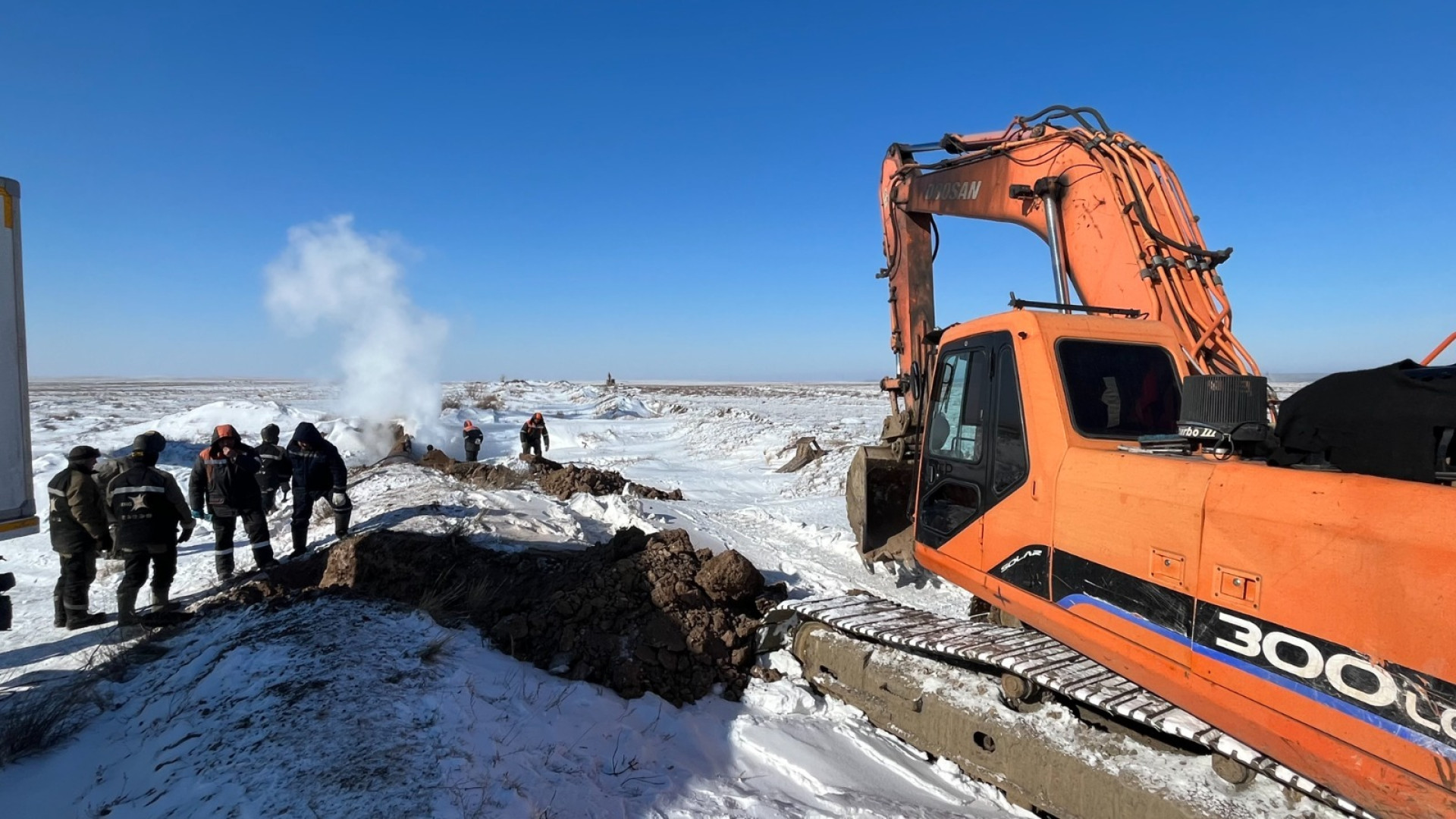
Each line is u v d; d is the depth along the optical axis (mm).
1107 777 3523
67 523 6855
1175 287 4648
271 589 6242
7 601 4793
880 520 7129
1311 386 2965
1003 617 5258
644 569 6020
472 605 6176
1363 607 2314
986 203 6434
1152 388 4105
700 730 4637
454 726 3873
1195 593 2879
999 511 4277
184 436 21281
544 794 3473
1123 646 3254
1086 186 5324
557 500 11648
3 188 4359
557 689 4738
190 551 9953
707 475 18297
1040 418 3986
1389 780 2258
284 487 11875
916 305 7523
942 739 4391
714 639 5582
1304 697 2480
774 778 4137
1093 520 3463
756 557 9586
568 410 38000
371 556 7051
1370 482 2363
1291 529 2535
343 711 3918
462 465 15844
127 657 5414
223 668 4617
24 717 4391
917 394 7160
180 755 3795
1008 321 4418
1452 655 2090
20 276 4457
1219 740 3244
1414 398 2508
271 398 59531
